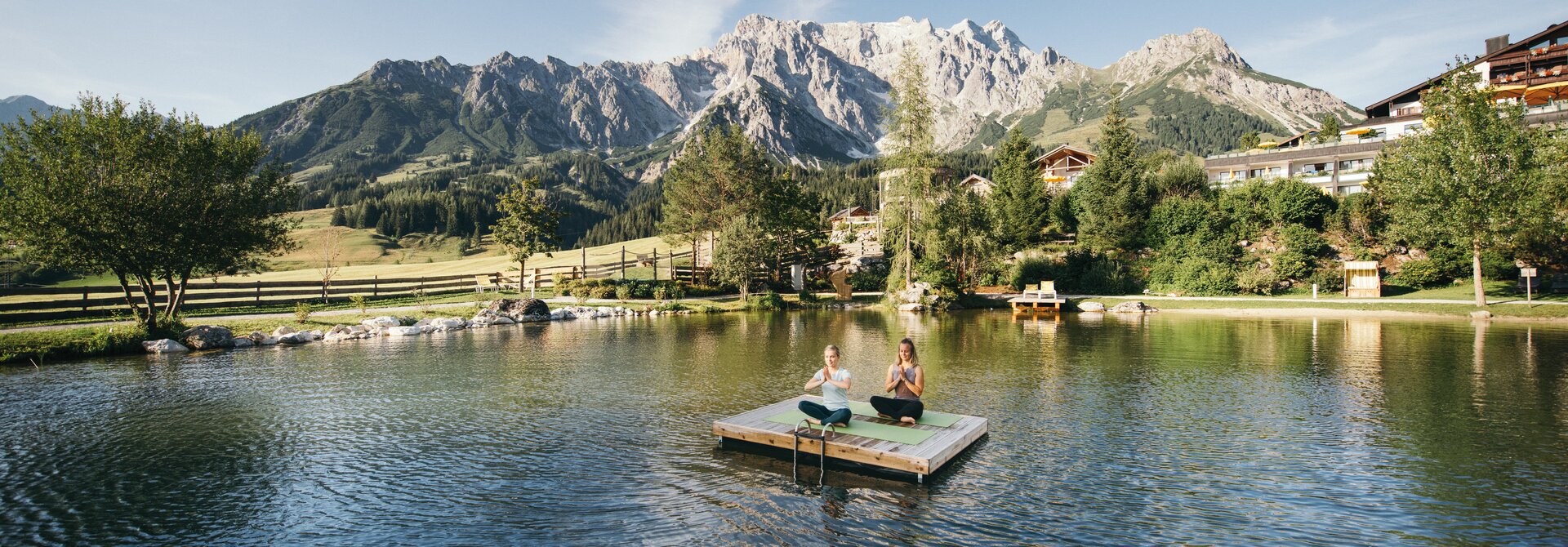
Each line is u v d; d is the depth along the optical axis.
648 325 35.78
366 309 37.59
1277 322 35.59
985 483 9.99
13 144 24.33
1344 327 32.75
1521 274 38.69
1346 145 69.25
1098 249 60.03
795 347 25.98
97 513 9.15
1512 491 9.52
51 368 20.83
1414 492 9.52
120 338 24.09
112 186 24.59
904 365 12.41
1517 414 13.98
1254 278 50.47
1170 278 54.53
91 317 30.98
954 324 36.34
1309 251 53.00
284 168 30.36
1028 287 46.88
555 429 13.30
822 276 65.12
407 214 194.62
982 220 54.22
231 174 28.14
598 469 10.84
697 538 8.22
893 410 12.30
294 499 9.64
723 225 58.50
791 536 8.26
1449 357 22.05
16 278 71.19
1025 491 9.70
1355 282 47.72
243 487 10.12
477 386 17.75
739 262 47.94
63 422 13.96
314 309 39.03
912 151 50.19
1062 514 8.87
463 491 9.91
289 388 17.58
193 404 15.67
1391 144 55.72
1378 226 54.47
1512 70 66.94
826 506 9.19
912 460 10.06
